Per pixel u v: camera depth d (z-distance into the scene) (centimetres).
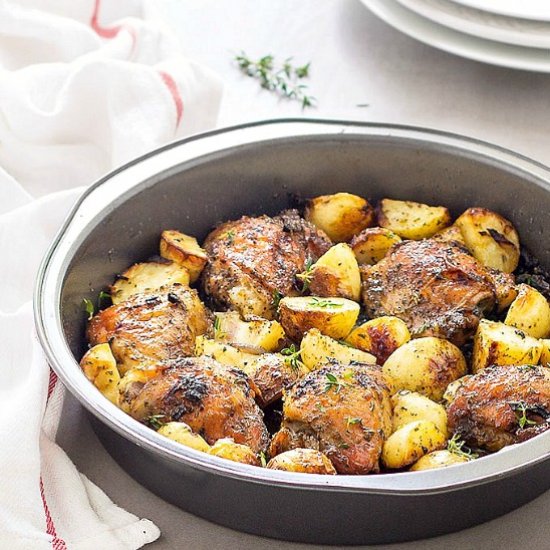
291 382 118
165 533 114
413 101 144
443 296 122
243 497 110
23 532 112
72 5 148
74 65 139
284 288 123
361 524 110
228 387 114
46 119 136
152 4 148
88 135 138
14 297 129
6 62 143
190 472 110
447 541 113
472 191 128
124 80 136
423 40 142
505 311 124
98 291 123
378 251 126
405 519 110
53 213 130
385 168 129
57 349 112
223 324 121
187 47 149
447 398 117
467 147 127
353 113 142
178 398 113
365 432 112
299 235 126
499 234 126
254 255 124
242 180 128
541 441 108
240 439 113
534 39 138
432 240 125
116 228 124
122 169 125
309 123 129
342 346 119
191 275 125
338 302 121
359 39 151
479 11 141
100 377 117
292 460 110
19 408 115
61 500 114
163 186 125
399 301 122
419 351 118
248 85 145
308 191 130
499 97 144
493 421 113
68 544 112
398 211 128
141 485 116
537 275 127
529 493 113
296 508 110
